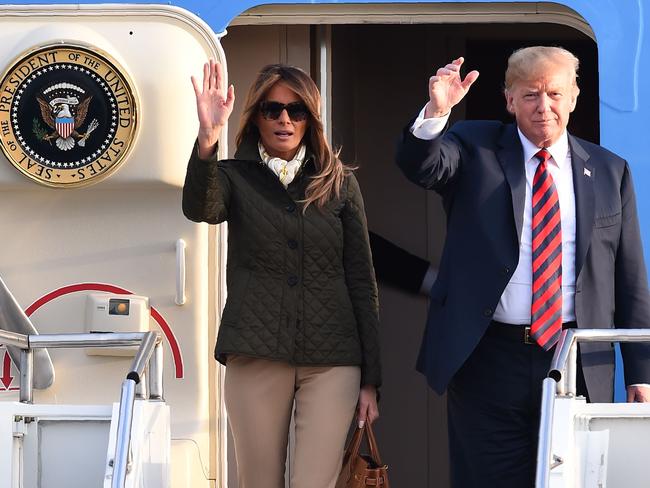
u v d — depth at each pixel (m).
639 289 15.33
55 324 17.62
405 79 24.97
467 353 14.73
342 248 14.68
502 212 14.93
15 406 14.52
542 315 14.70
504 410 14.93
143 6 17.44
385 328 24.08
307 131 14.73
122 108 17.19
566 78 14.89
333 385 14.42
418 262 24.05
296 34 19.20
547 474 13.23
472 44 25.88
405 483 24.27
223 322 14.38
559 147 15.15
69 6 17.41
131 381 13.62
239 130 14.82
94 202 17.70
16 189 17.50
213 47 17.56
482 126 15.48
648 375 15.44
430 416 24.20
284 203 14.48
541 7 17.97
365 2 17.91
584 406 14.27
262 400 14.35
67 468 14.62
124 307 17.53
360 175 24.72
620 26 17.52
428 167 14.62
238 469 14.71
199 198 13.92
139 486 13.89
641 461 14.27
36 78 17.19
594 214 15.04
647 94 17.45
